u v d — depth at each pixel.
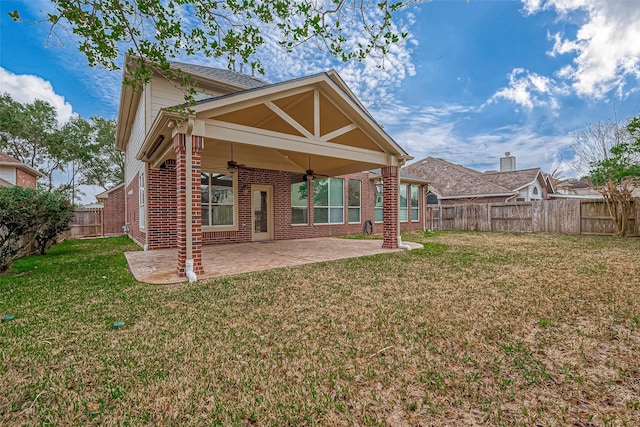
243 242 10.98
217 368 2.45
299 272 5.83
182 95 9.50
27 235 8.38
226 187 10.62
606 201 12.73
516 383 2.20
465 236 13.58
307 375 2.35
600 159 18.16
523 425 1.80
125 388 2.20
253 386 2.21
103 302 4.11
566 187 31.14
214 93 10.41
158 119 5.66
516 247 9.38
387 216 9.38
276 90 6.48
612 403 1.98
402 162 9.48
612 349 2.68
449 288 4.65
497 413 1.91
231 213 10.77
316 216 13.56
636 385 2.16
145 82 3.97
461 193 23.11
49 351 2.74
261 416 1.91
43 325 3.33
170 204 9.38
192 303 4.04
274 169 11.55
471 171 25.97
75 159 26.88
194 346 2.82
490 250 8.73
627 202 12.18
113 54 3.69
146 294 4.45
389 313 3.61
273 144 6.58
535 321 3.32
